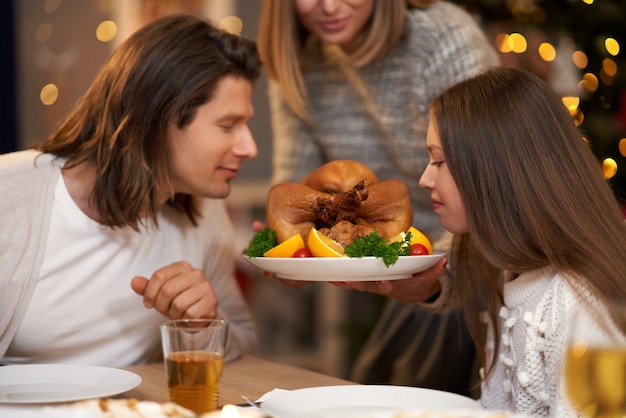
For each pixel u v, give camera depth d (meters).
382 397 1.17
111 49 3.83
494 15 2.56
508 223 1.32
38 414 0.87
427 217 2.06
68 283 1.58
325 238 1.39
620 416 0.81
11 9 3.92
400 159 2.06
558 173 1.33
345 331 3.23
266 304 3.86
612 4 2.44
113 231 1.63
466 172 1.35
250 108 1.61
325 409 1.12
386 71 2.02
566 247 1.28
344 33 1.95
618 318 0.83
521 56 2.50
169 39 1.55
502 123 1.34
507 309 1.36
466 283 1.59
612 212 1.35
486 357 1.49
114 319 1.64
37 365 1.30
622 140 2.44
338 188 1.50
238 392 1.32
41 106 3.98
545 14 2.50
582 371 0.82
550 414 1.22
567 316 1.20
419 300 1.70
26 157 1.62
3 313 1.52
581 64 2.49
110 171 1.56
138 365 1.54
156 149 1.55
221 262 1.87
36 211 1.55
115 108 1.56
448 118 1.38
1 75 3.92
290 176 2.29
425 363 2.12
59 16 3.95
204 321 1.20
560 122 1.37
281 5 2.05
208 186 1.60
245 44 1.60
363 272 1.35
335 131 2.17
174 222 1.76
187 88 1.53
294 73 2.09
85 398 1.11
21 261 1.52
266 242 1.47
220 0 3.75
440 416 0.82
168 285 1.50
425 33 1.95
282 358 3.89
